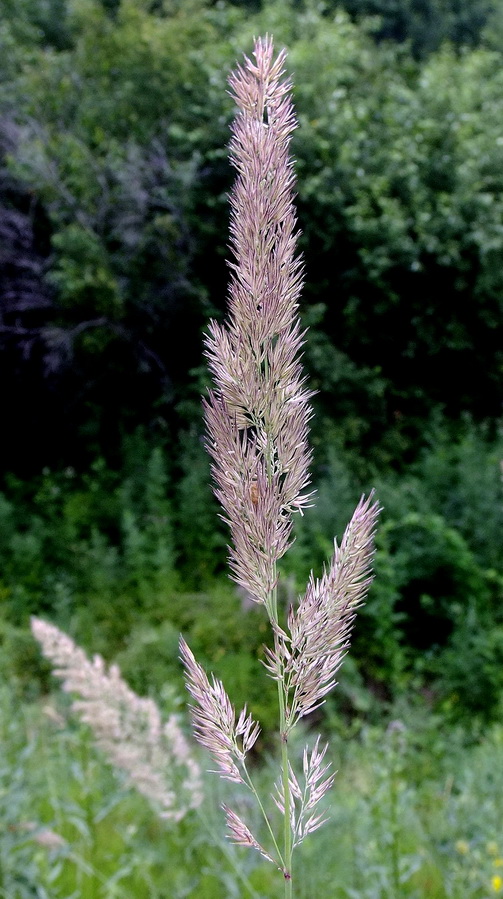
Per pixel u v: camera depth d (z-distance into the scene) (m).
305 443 1.03
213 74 10.43
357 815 3.59
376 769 3.82
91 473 10.70
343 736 5.76
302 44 11.46
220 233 10.16
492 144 11.41
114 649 7.28
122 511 9.31
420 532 7.98
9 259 10.28
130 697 2.80
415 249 10.32
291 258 1.02
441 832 3.38
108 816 3.95
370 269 10.20
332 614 1.04
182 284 9.87
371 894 2.99
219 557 8.64
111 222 10.08
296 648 1.05
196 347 10.39
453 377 11.28
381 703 6.47
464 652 6.71
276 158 1.00
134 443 10.30
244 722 1.08
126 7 11.20
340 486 8.45
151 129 10.40
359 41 13.17
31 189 10.00
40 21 12.87
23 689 6.45
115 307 9.81
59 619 7.52
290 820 1.07
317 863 3.28
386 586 7.14
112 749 2.76
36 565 8.50
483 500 8.36
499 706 6.33
